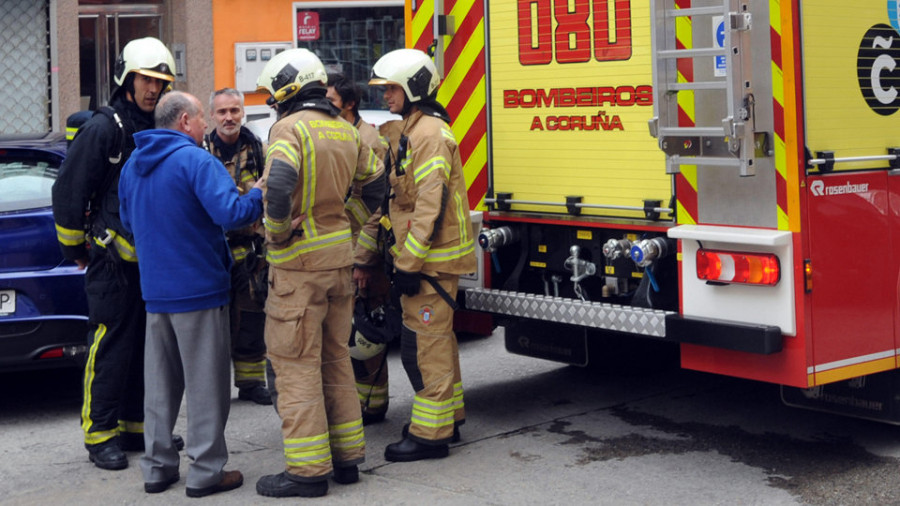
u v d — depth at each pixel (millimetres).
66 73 12367
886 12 5059
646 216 5258
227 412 4984
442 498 4820
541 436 5738
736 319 4867
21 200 6039
